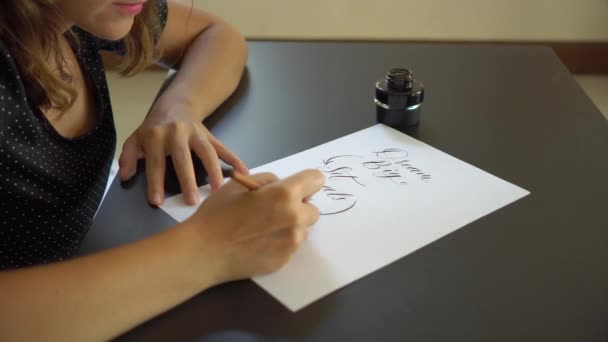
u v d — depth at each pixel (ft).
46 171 2.48
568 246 2.00
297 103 2.93
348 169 2.43
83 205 2.66
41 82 2.39
